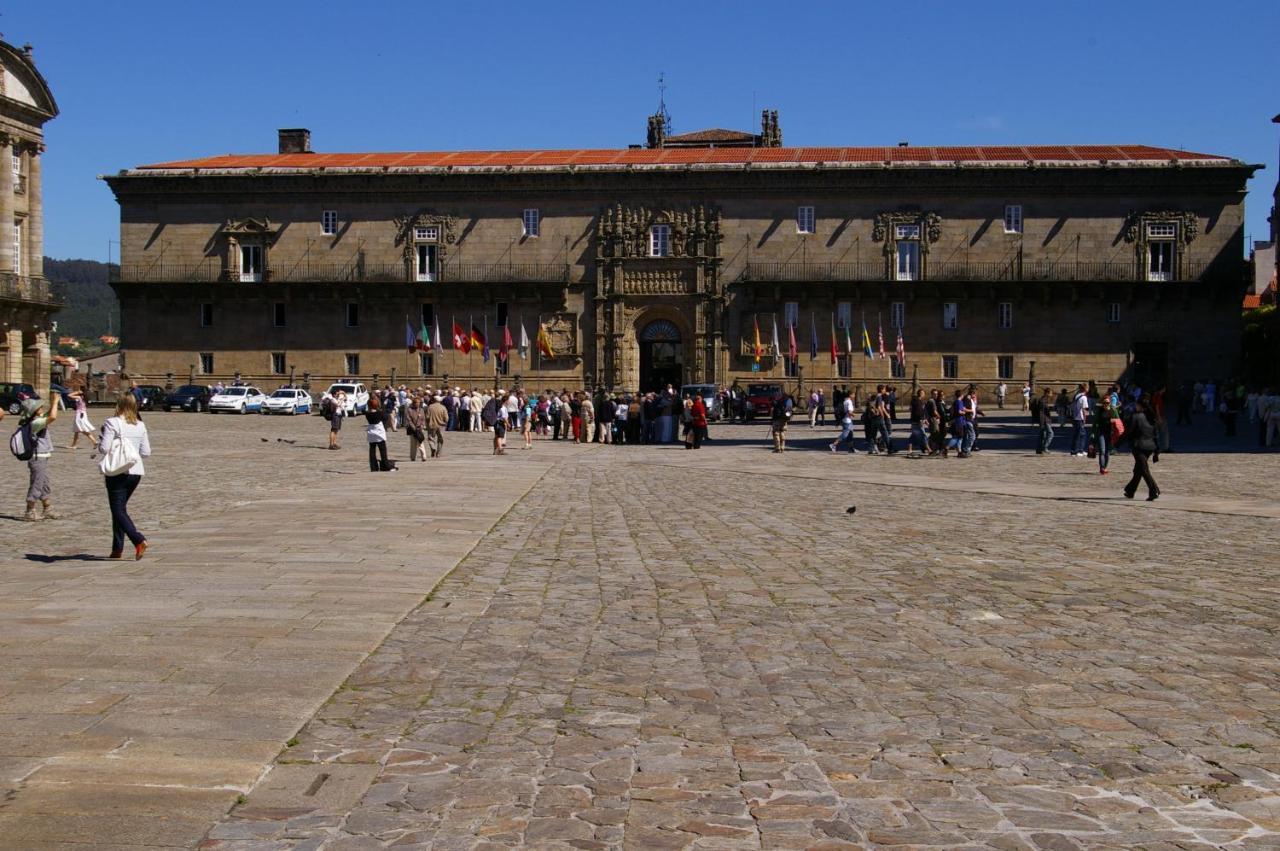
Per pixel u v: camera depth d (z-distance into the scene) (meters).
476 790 7.25
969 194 80.62
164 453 41.41
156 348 86.38
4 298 72.81
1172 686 9.62
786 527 21.05
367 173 83.38
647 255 82.81
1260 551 17.67
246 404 77.31
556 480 32.34
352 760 7.76
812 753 7.95
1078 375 80.44
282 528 19.56
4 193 74.56
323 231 84.88
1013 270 80.31
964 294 80.75
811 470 36.25
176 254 85.50
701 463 39.81
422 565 15.78
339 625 11.76
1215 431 56.81
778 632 11.77
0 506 23.27
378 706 9.02
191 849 6.32
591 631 11.81
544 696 9.35
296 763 7.69
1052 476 32.97
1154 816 6.84
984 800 7.09
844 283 80.69
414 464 37.12
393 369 84.88
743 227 82.25
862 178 81.06
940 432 41.72
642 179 82.31
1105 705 9.07
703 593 14.00
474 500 25.06
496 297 84.00
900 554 17.39
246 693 9.17
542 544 18.56
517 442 53.88
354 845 6.42
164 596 13.20
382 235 84.44
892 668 10.26
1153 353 80.12
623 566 16.19
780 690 9.54
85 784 7.18
